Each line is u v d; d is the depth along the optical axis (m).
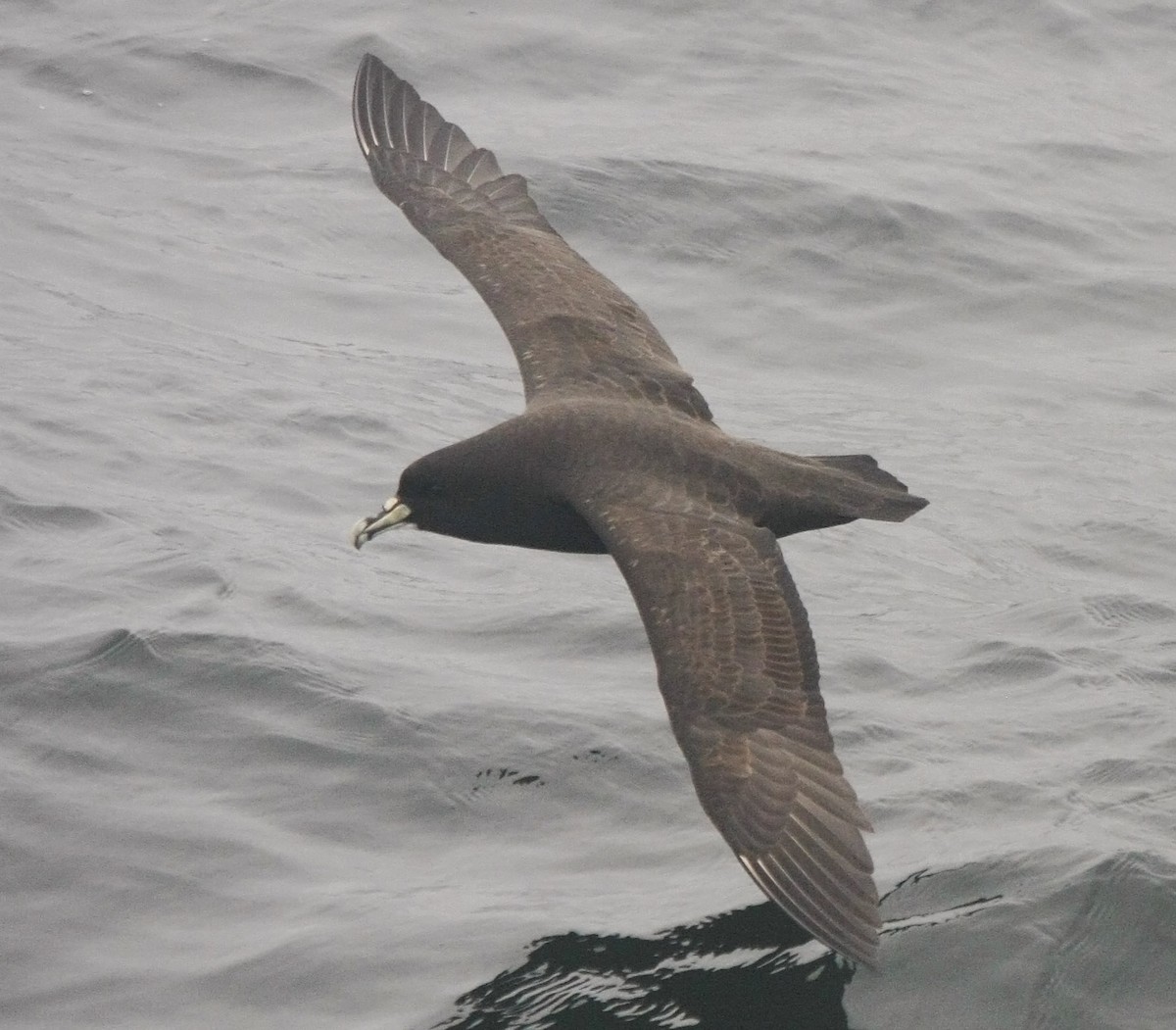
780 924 11.80
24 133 26.42
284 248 24.33
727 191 25.33
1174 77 30.50
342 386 21.17
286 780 13.52
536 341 12.66
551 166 25.48
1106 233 25.77
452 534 11.92
